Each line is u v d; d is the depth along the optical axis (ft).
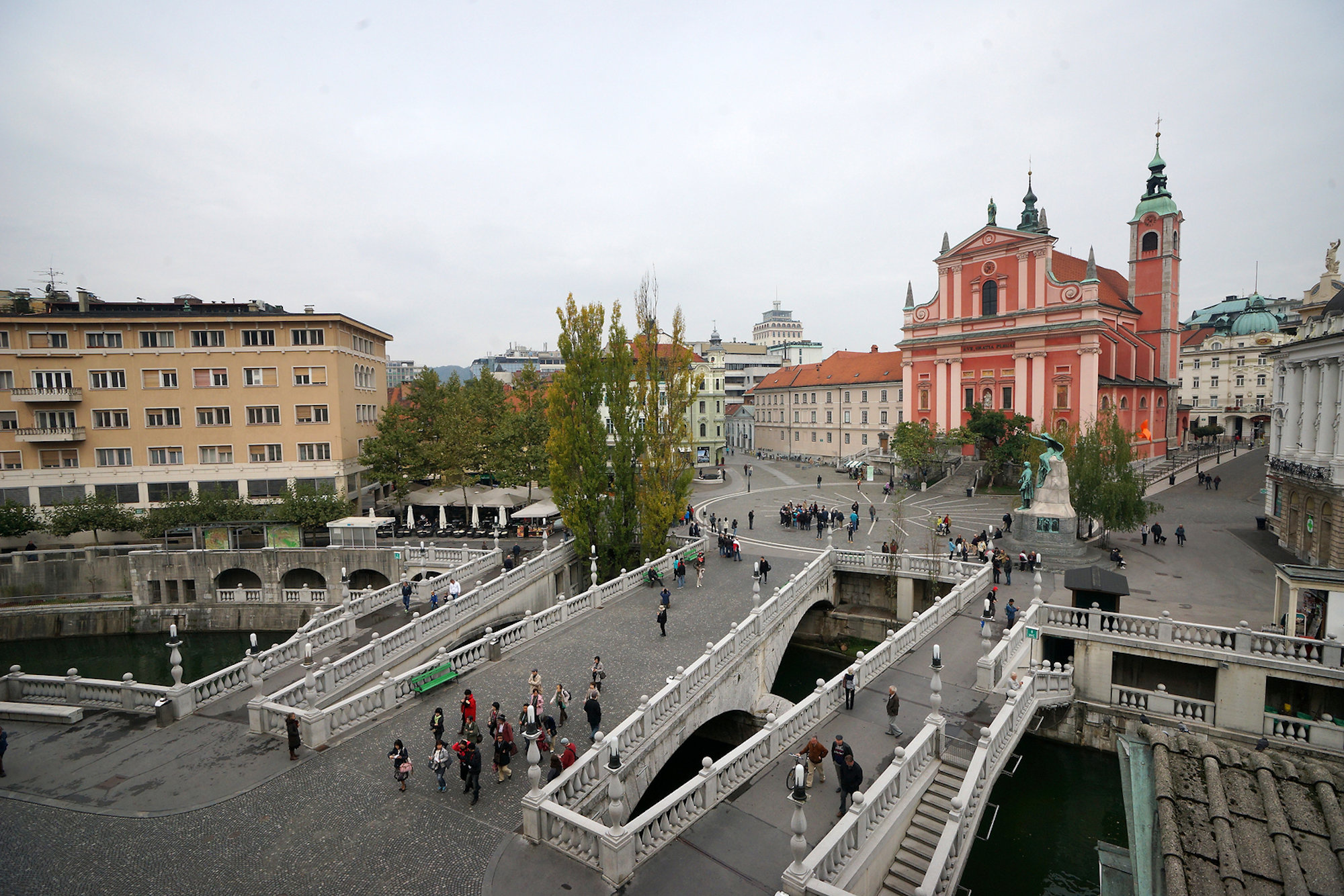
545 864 44.34
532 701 60.18
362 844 46.39
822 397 321.11
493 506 183.01
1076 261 260.21
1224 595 104.63
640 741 59.98
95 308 177.68
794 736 62.69
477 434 176.04
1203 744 31.01
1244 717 78.64
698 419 314.76
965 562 115.75
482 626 98.73
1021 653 83.05
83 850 45.96
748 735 85.66
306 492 153.79
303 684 69.15
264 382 173.68
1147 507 134.72
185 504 149.48
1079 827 72.18
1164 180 252.83
